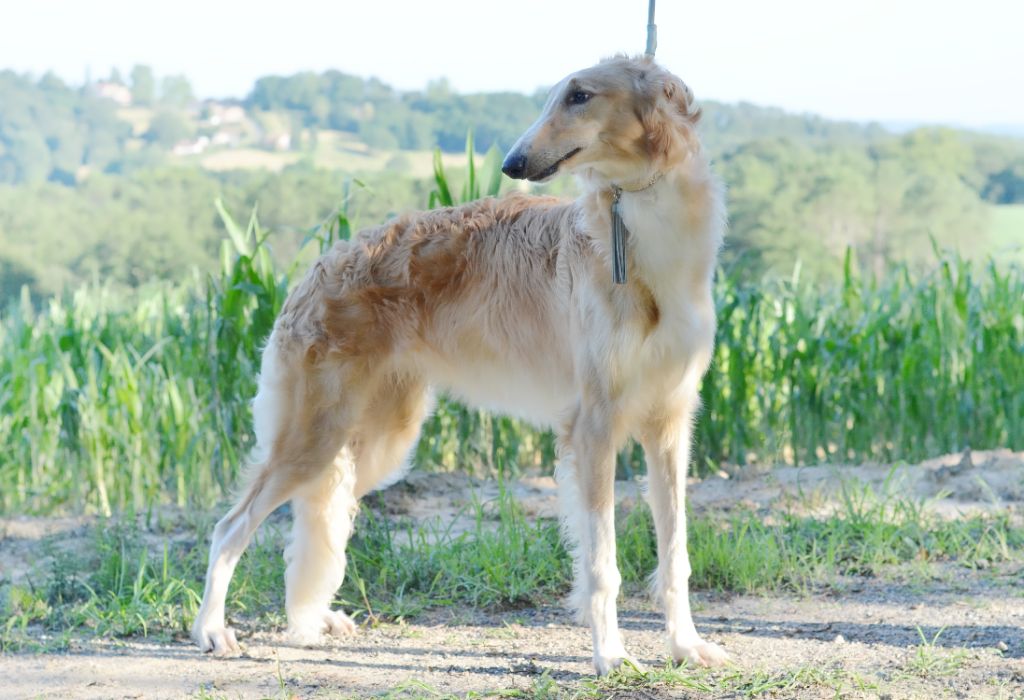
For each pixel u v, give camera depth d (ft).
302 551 19.77
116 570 22.35
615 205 17.08
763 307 36.81
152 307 39.75
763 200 146.92
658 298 17.13
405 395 21.13
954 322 34.50
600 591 17.06
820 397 32.89
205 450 30.73
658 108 16.60
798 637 18.52
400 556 22.86
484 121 165.99
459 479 31.04
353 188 30.27
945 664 16.66
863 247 147.02
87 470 30.83
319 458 19.84
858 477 28.81
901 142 188.65
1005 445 33.47
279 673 17.04
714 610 20.24
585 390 17.48
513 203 20.13
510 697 16.25
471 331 19.95
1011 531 23.48
